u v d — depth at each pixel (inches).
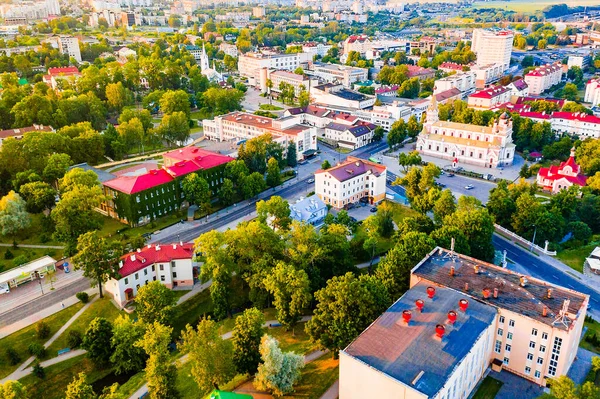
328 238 6378.0
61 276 6801.2
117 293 6215.6
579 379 4655.5
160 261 6565.0
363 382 3988.7
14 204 7278.5
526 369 4662.9
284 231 6811.0
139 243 7101.4
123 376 5349.4
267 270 5826.8
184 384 4886.8
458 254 5689.0
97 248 6087.6
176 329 5994.1
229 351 4549.7
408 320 4394.7
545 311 4527.6
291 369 4414.4
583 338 5290.4
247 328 4736.7
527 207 7751.0
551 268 6968.5
